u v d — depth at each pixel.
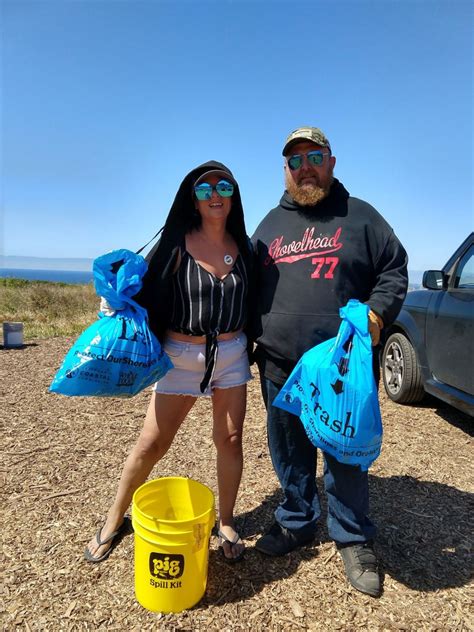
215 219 2.35
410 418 4.79
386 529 2.84
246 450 3.88
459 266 4.56
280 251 2.44
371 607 2.22
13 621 2.09
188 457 3.74
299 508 2.55
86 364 2.12
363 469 2.19
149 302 2.42
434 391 4.56
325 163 2.35
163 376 2.32
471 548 2.69
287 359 2.38
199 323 2.34
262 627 2.10
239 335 2.53
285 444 2.50
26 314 13.11
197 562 2.14
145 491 2.43
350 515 2.39
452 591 2.35
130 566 2.46
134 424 4.48
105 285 2.21
